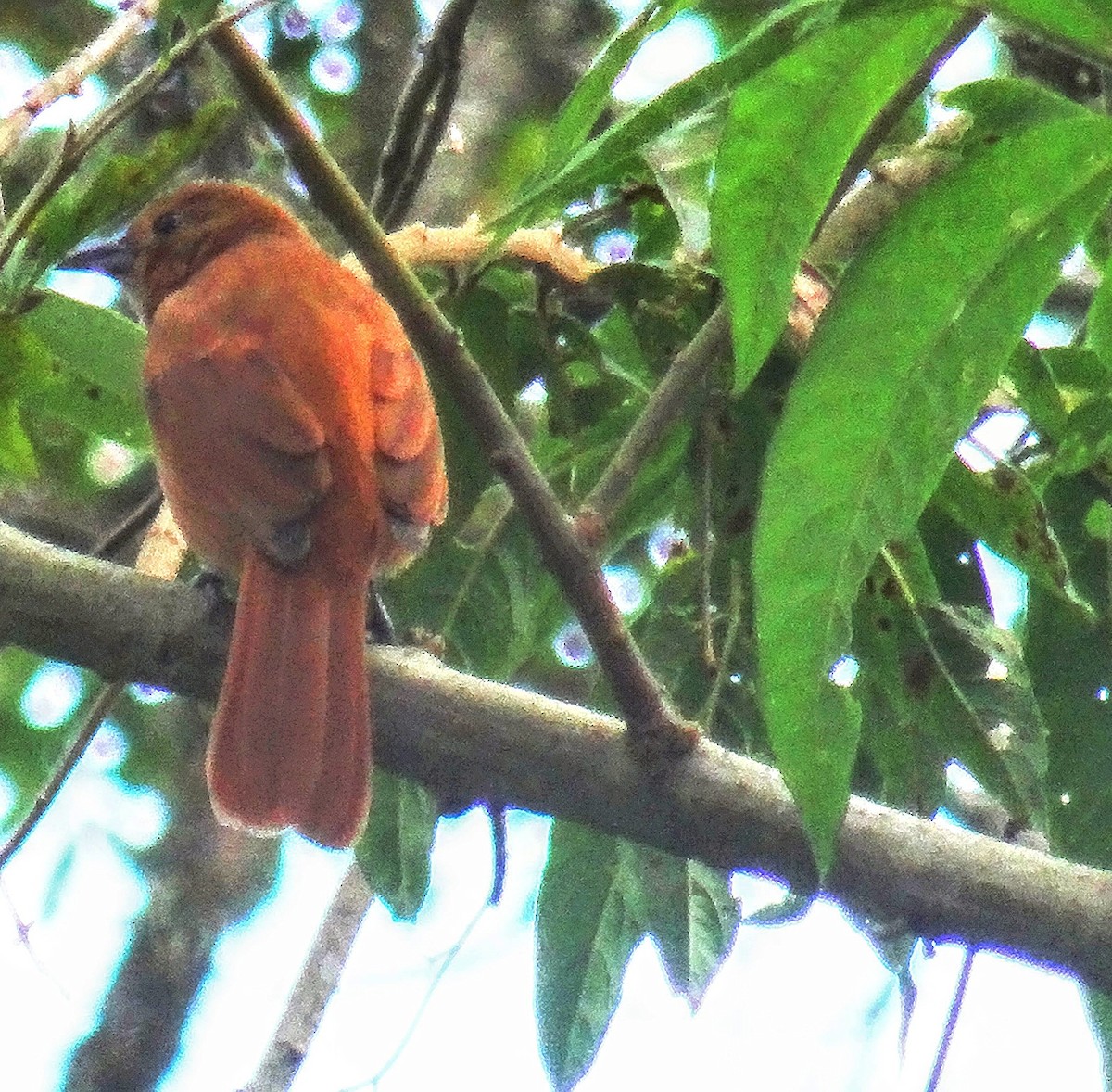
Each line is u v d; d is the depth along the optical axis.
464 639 9.41
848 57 5.94
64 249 7.27
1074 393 9.09
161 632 7.50
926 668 8.52
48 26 14.54
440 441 8.74
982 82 7.26
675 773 7.14
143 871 13.55
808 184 6.22
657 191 9.17
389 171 9.73
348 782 7.29
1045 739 8.55
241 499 8.16
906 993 7.62
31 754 13.84
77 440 13.78
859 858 7.14
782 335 8.60
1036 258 6.28
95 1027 12.88
